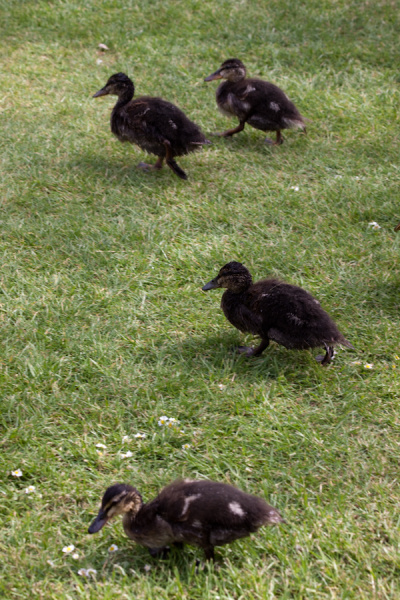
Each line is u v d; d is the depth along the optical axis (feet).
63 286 7.85
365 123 9.64
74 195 8.64
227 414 7.13
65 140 9.26
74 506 6.69
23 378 7.22
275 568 6.47
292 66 10.43
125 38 11.00
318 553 6.51
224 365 7.39
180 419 7.10
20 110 9.64
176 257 8.11
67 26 11.28
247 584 6.38
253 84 9.21
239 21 11.38
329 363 7.43
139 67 10.39
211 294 7.86
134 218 8.43
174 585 6.37
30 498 6.70
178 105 9.85
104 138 9.34
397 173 9.04
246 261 8.12
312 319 7.29
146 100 8.82
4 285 7.84
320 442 6.98
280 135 9.35
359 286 7.94
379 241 8.31
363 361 7.45
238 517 6.37
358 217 8.57
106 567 6.47
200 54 10.61
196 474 6.84
